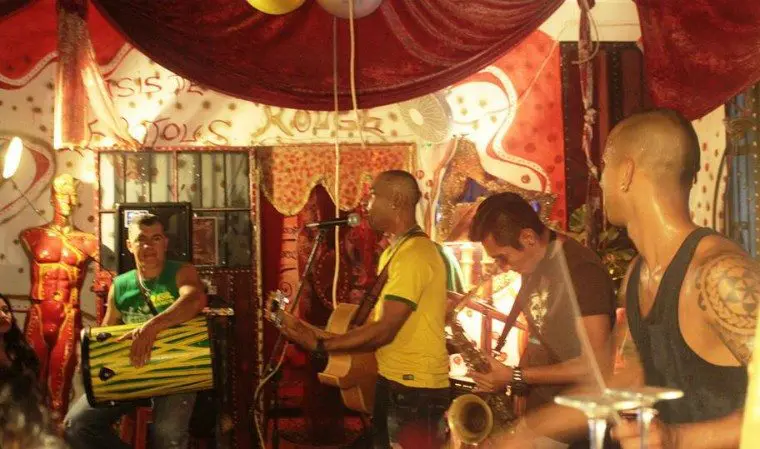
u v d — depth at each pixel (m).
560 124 6.46
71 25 5.48
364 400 4.57
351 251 6.37
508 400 3.71
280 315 4.25
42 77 6.22
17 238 6.16
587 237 5.63
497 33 5.51
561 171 6.44
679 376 1.73
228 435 5.03
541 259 3.30
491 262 5.95
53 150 6.23
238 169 6.32
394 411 4.03
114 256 6.17
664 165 1.75
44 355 6.03
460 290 5.46
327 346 4.14
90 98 5.56
